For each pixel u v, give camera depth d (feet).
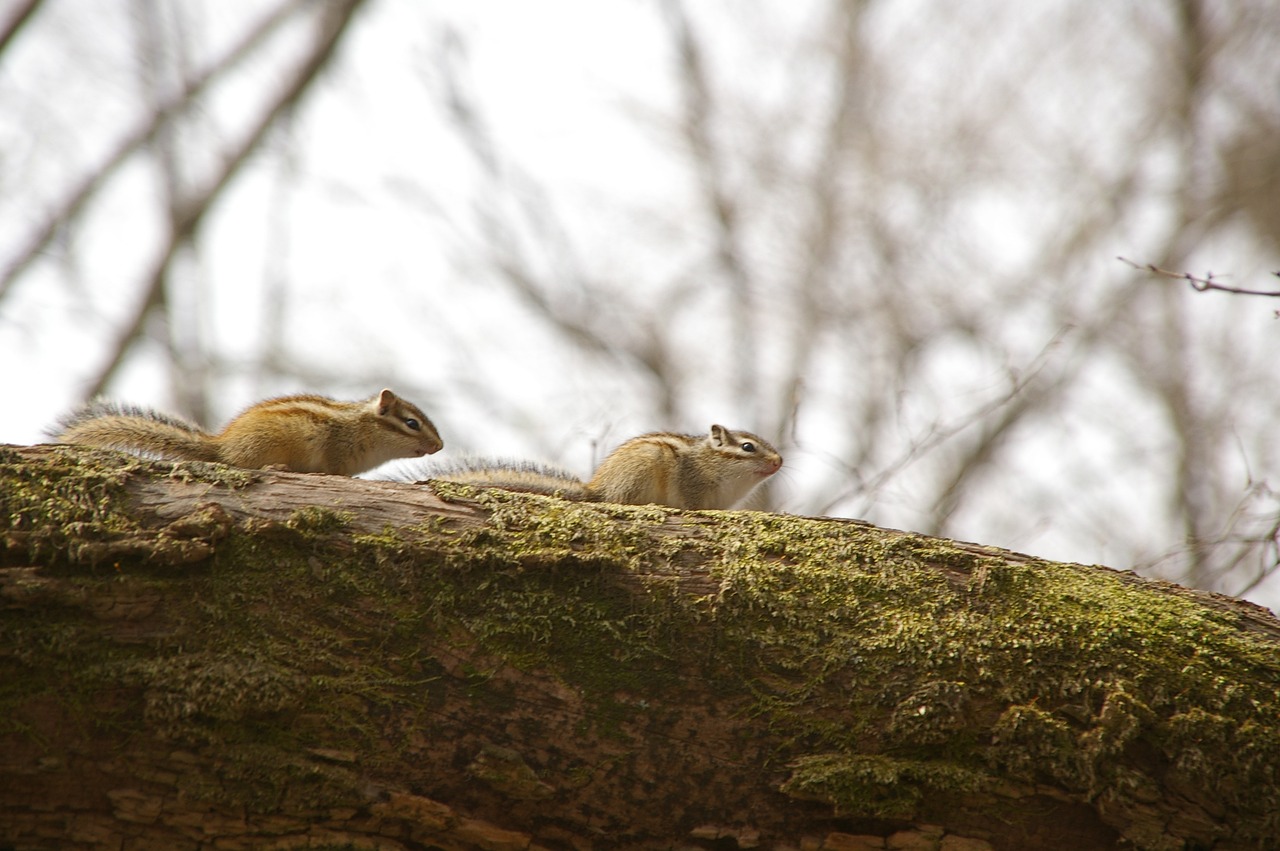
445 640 32.30
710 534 35.83
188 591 31.42
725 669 32.81
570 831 31.73
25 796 29.86
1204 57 144.66
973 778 31.48
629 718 32.14
